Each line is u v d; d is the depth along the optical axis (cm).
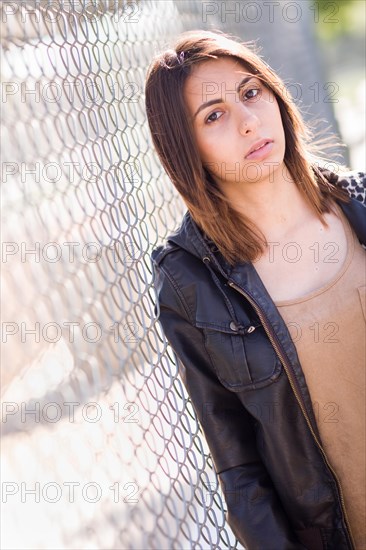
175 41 199
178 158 194
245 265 197
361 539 207
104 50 226
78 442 182
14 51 191
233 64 192
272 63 441
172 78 191
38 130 189
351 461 202
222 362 199
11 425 167
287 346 193
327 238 200
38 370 170
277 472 204
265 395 198
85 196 211
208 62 191
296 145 200
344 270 198
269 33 440
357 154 812
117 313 215
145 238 221
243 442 207
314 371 197
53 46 204
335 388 198
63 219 196
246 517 203
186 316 203
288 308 196
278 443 201
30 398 168
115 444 193
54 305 177
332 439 201
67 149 196
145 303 221
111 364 194
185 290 202
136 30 280
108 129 212
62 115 207
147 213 237
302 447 201
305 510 204
